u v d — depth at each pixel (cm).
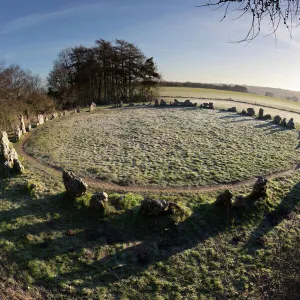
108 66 5525
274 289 582
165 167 1662
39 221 1126
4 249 977
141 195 1332
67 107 5094
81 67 5512
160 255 978
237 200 1188
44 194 1312
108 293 842
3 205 1233
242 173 1569
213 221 1126
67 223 1129
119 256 973
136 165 1698
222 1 314
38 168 1659
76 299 823
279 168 1638
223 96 5572
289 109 3969
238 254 980
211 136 2300
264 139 2209
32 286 861
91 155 1888
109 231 1087
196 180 1493
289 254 654
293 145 2062
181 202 1261
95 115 3366
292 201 1266
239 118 2989
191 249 1002
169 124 2731
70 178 1255
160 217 1109
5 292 827
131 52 5362
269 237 1052
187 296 834
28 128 2594
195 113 3291
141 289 856
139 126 2675
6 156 1616
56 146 2092
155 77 5416
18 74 4344
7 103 3191
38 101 4125
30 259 947
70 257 966
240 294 831
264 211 1184
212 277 892
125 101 5247
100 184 1458
